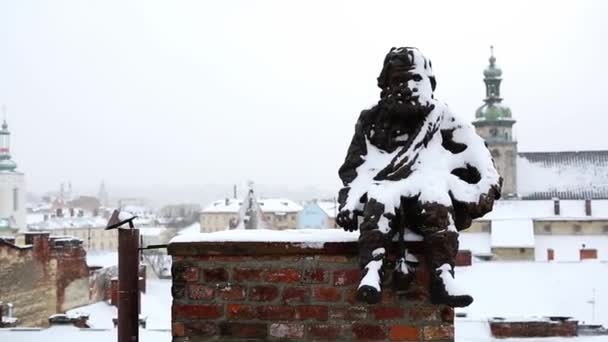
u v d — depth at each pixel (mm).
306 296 4770
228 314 4816
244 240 4797
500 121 103688
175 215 181500
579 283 36094
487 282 36406
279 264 4797
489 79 105625
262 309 4793
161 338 12969
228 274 4836
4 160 111562
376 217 4320
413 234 4496
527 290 35688
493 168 4574
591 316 33406
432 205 4293
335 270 4754
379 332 4680
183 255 4859
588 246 80688
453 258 4277
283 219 135375
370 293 4133
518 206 84250
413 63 4633
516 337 17109
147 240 116188
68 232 127625
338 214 4621
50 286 28359
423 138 4578
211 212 136875
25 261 26844
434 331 4621
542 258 80375
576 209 83688
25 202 113250
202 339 4828
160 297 34125
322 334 4738
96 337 13109
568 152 103688
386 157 4672
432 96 4660
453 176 4484
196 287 4852
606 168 100562
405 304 4648
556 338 16906
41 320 27703
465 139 4648
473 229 80438
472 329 17656
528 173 102438
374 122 4766
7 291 25797
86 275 31000
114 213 5590
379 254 4277
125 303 5473
